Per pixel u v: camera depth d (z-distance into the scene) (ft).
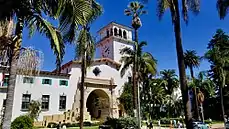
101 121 136.36
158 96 190.90
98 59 158.20
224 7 73.92
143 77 102.63
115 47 185.57
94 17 52.60
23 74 24.97
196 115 144.66
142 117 151.43
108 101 153.99
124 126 87.45
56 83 132.57
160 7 49.44
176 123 135.85
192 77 153.07
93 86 147.64
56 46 27.58
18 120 64.23
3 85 106.52
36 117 116.06
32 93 121.70
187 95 43.04
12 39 25.98
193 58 151.94
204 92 169.99
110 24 194.70
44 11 29.58
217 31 166.20
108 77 159.43
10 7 26.66
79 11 27.78
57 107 129.39
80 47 63.05
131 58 97.40
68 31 28.76
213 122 170.81
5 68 27.43
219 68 128.98
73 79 139.74
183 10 49.60
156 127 124.16
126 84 162.09
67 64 144.87
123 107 153.07
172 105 222.28
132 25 98.22
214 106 214.28
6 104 24.41
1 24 25.62
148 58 96.32
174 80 212.02
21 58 24.85
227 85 191.62
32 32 28.50
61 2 27.35
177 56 45.55
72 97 136.46
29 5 28.68
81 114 65.46
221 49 139.44
